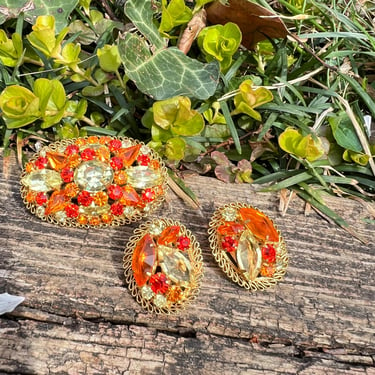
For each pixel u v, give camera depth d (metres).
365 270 0.17
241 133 0.19
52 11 0.18
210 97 0.19
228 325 0.15
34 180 0.16
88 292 0.15
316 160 0.19
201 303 0.15
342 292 0.16
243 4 0.18
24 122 0.16
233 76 0.19
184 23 0.19
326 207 0.18
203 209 0.17
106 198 0.16
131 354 0.14
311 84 0.22
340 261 0.17
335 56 0.21
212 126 0.19
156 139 0.18
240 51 0.21
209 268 0.16
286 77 0.20
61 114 0.17
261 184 0.18
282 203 0.18
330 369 0.15
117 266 0.16
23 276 0.15
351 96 0.21
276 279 0.16
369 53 0.21
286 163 0.19
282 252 0.16
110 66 0.17
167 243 0.16
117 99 0.18
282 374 0.14
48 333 0.14
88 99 0.18
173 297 0.15
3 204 0.16
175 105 0.16
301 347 0.15
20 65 0.18
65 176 0.16
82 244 0.16
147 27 0.18
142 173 0.16
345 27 0.22
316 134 0.19
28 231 0.16
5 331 0.14
